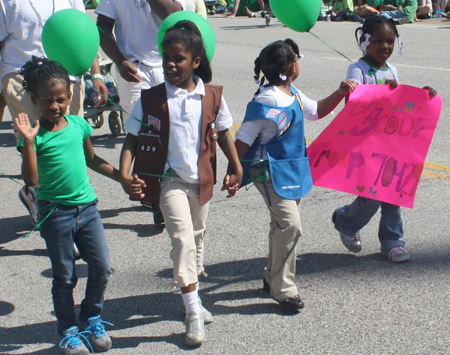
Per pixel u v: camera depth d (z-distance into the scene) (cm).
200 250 340
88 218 301
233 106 816
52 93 281
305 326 324
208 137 316
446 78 905
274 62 320
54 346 317
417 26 1583
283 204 325
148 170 315
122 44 468
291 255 330
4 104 539
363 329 318
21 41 428
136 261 411
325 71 998
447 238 425
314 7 362
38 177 294
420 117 367
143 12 454
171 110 309
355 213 391
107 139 727
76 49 332
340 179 378
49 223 294
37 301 362
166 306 352
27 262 413
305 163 335
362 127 368
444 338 307
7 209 512
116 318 340
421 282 365
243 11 2091
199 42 307
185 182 316
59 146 290
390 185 375
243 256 412
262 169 328
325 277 377
